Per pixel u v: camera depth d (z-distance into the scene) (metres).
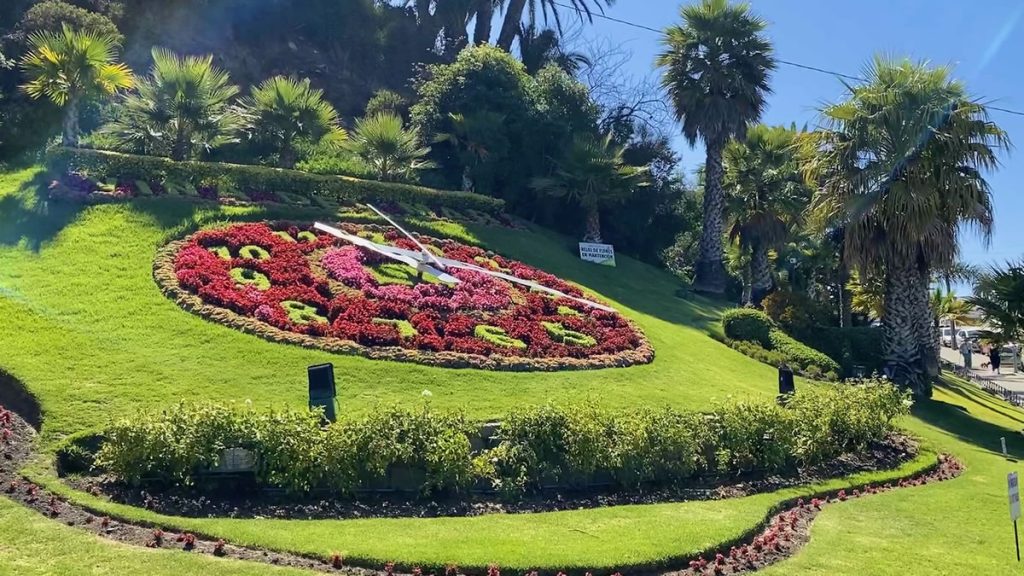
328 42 46.47
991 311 21.97
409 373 14.80
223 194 23.08
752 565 9.08
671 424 13.02
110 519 8.84
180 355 13.92
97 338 14.02
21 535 7.97
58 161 21.23
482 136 33.75
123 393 12.26
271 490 10.51
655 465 12.55
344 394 13.54
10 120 24.25
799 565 9.09
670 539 9.34
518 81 36.50
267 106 27.02
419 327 17.09
